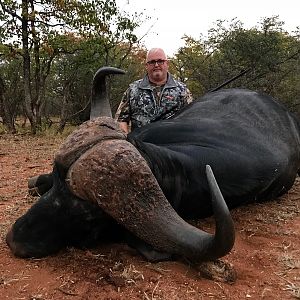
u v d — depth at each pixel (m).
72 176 1.31
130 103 2.60
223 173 1.73
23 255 1.49
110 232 1.51
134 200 1.26
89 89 9.15
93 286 1.34
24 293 1.32
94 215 1.41
